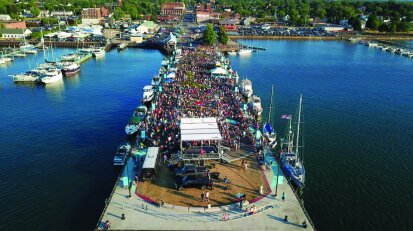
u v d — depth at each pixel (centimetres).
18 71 12788
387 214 4781
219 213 4275
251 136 6525
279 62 15175
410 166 6044
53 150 6519
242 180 4994
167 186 4844
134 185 4841
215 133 5525
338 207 4906
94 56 15812
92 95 10000
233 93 9444
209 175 4884
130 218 4166
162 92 9394
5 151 6450
